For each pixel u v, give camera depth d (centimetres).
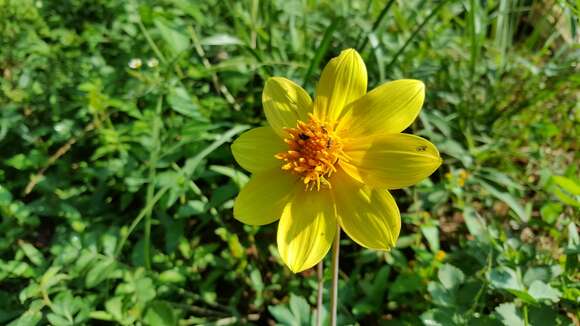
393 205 14
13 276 20
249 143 16
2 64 27
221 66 25
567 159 27
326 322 19
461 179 24
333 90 16
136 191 24
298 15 29
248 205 15
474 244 20
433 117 25
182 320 20
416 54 28
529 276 19
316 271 23
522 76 29
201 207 22
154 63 25
